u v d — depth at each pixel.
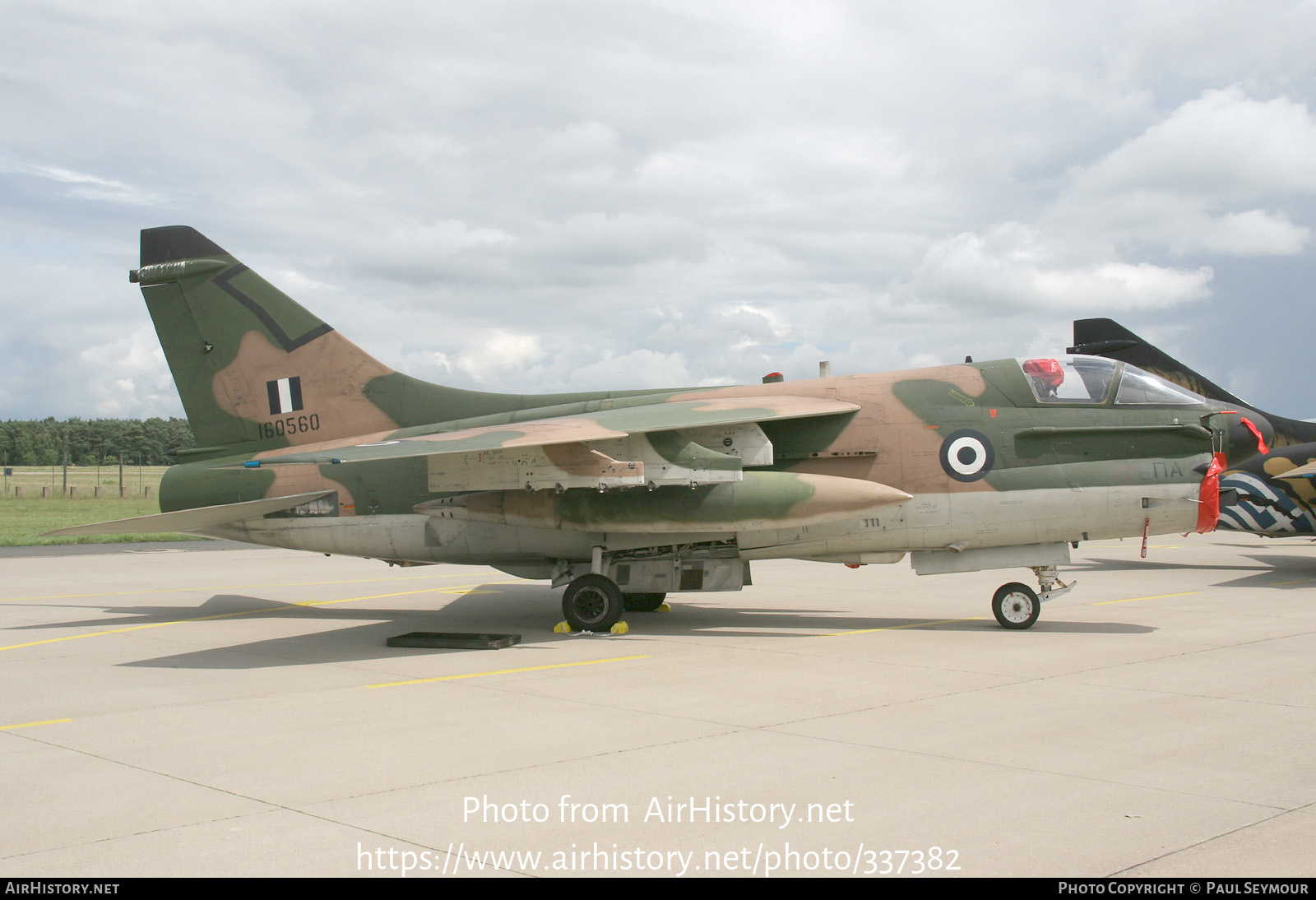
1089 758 5.71
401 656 9.72
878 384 11.80
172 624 12.40
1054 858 4.17
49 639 11.12
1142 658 9.16
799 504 10.64
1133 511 11.02
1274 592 15.15
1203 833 4.47
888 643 10.33
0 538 30.06
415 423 12.98
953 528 11.31
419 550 12.49
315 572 20.50
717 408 11.29
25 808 4.93
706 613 13.22
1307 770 5.46
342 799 5.04
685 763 5.66
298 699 7.62
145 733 6.55
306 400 13.12
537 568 12.60
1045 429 11.17
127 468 129.50
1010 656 9.32
